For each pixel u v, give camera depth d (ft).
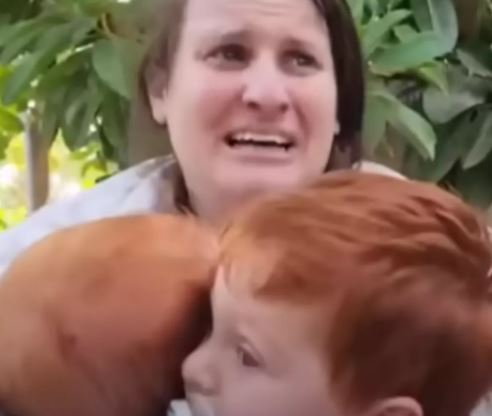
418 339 1.59
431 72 4.58
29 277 1.63
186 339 1.61
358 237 1.61
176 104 2.95
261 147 2.84
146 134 3.45
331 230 1.63
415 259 1.61
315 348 1.58
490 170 4.78
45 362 1.57
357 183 1.75
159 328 1.60
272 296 1.59
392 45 4.45
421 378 1.60
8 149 5.86
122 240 1.66
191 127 2.88
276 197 1.75
